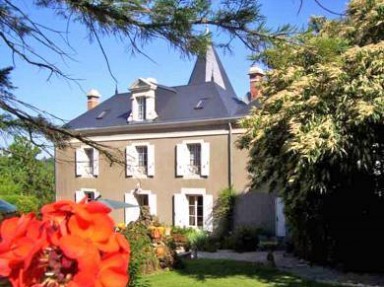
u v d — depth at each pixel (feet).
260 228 64.85
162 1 14.17
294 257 52.06
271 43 15.08
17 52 17.88
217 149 71.36
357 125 31.32
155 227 46.06
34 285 4.48
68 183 87.40
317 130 31.50
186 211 74.23
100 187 83.92
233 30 14.93
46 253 4.54
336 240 43.65
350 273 41.19
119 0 14.79
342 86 31.22
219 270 42.68
